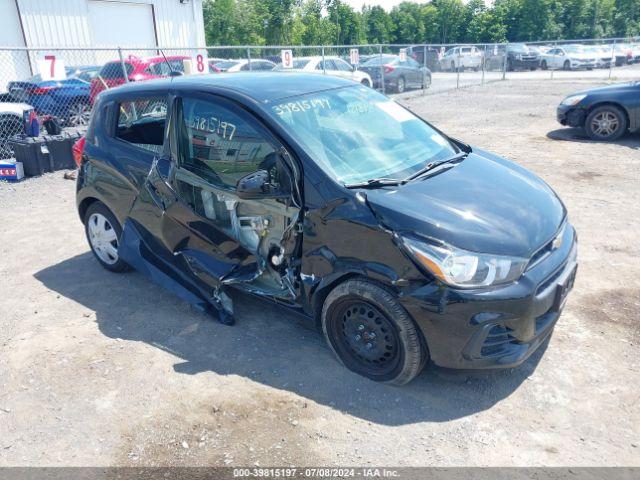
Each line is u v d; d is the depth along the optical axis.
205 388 3.41
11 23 18.38
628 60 29.50
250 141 3.68
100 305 4.52
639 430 2.95
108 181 4.63
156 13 22.69
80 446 2.98
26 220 6.85
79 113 13.71
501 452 2.83
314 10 60.78
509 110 14.85
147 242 4.47
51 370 3.65
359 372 3.46
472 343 2.99
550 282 3.20
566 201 6.71
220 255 4.01
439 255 2.95
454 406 3.18
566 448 2.84
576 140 10.37
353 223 3.17
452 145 4.39
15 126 10.16
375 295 3.12
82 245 5.90
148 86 4.45
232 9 43.53
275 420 3.12
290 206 3.46
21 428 3.13
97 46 20.78
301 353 3.74
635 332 3.82
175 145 4.11
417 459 2.81
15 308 4.51
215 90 3.95
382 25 79.38
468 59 24.47
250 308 4.35
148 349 3.85
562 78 24.66
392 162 3.74
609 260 5.00
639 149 9.38
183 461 2.84
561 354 3.61
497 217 3.23
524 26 68.31
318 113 3.86
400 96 19.09
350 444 2.92
